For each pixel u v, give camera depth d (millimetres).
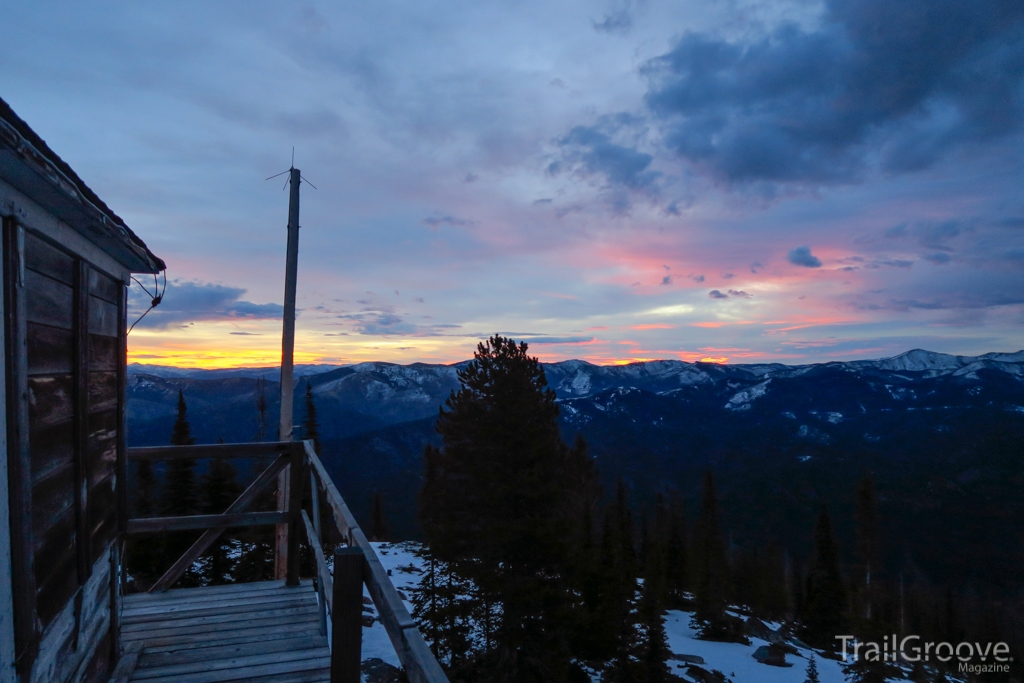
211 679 4230
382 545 36969
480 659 17641
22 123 2180
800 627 44031
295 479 6355
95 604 3941
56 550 3061
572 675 20672
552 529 17062
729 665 29984
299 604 5793
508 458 18312
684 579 48219
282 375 10422
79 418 3449
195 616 5445
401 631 2051
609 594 22250
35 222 2723
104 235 3549
